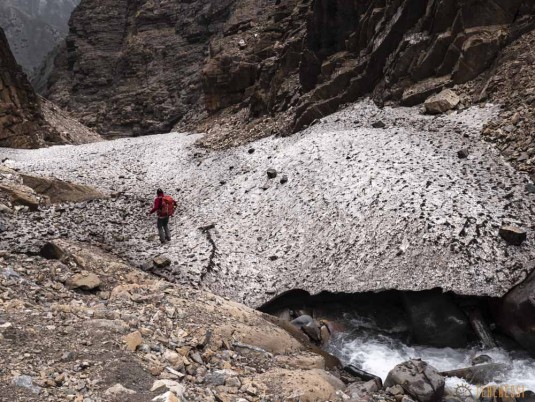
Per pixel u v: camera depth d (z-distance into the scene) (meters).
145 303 8.38
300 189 15.41
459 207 11.75
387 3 23.19
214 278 11.88
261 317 9.48
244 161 20.41
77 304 8.09
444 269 10.16
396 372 7.54
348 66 24.03
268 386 6.34
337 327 10.48
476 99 18.38
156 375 5.83
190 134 34.59
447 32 20.70
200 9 70.88
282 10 41.06
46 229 13.81
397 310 10.68
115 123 64.19
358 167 15.15
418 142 16.08
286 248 13.01
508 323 9.11
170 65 67.69
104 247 13.08
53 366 5.55
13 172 17.72
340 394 6.76
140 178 21.73
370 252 11.43
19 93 33.81
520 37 19.09
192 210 16.78
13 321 6.55
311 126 21.86
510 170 13.29
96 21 79.88
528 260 9.89
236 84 39.25
